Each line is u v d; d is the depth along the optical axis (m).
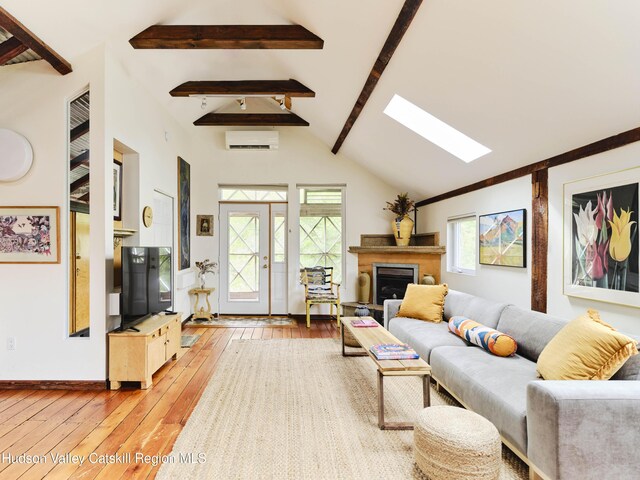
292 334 4.94
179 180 5.07
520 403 1.93
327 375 3.38
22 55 3.01
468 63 2.48
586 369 1.87
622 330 2.31
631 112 2.11
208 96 4.24
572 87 2.19
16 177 3.02
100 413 2.62
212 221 5.96
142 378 3.03
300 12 2.90
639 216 2.17
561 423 1.58
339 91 3.93
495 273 3.87
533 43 2.04
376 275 5.90
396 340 2.97
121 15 2.86
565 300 2.83
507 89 2.51
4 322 3.05
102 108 3.07
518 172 3.42
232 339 4.65
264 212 6.14
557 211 2.92
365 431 2.36
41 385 3.04
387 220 6.14
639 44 1.71
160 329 3.34
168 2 2.95
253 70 4.07
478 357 2.63
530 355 2.57
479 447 1.71
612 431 1.58
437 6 2.17
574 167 2.73
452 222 5.04
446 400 2.82
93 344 3.05
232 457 2.07
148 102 3.98
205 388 3.07
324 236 6.21
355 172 6.13
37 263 3.04
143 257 3.34
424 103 3.25
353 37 2.87
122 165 3.73
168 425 2.44
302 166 6.08
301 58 3.60
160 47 3.18
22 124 3.07
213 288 5.73
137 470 1.96
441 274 5.43
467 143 3.79
